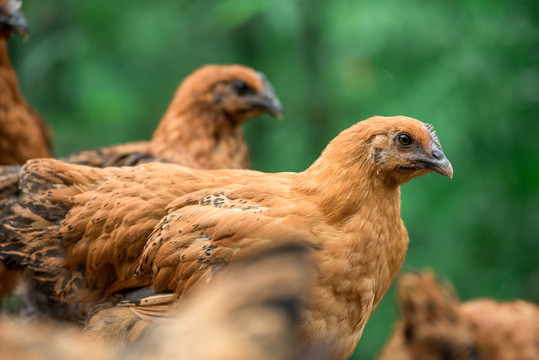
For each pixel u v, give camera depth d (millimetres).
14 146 7637
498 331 7215
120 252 5250
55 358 2225
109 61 12062
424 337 7004
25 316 5742
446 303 7137
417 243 11227
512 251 11047
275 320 2229
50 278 5414
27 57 12453
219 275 4797
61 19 12797
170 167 5652
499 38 10500
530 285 10758
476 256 11102
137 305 5113
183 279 4918
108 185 5480
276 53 12375
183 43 12352
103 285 5398
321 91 12289
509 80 10484
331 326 4781
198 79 8195
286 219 4840
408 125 5020
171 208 5207
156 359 2244
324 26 11992
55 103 12680
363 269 4871
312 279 4641
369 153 4980
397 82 10859
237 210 4922
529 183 10594
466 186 10523
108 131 12188
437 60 10578
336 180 4957
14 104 7648
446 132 10180
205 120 8141
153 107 12227
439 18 10797
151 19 12188
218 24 12008
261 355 2189
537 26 10477
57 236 5406
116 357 2287
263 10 11141
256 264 2326
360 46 10945
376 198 4996
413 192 10594
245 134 12391
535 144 10547
